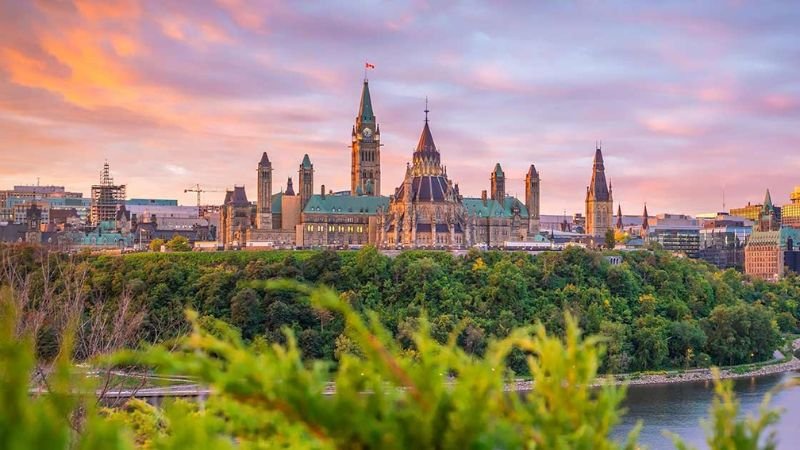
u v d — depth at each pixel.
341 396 18.84
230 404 19.95
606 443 20.39
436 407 18.45
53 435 16.19
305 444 18.64
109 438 16.83
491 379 19.28
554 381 20.77
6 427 15.98
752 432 22.81
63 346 21.73
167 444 18.50
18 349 16.81
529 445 19.75
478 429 18.19
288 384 18.77
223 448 18.25
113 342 98.06
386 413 18.67
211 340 19.42
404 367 19.62
